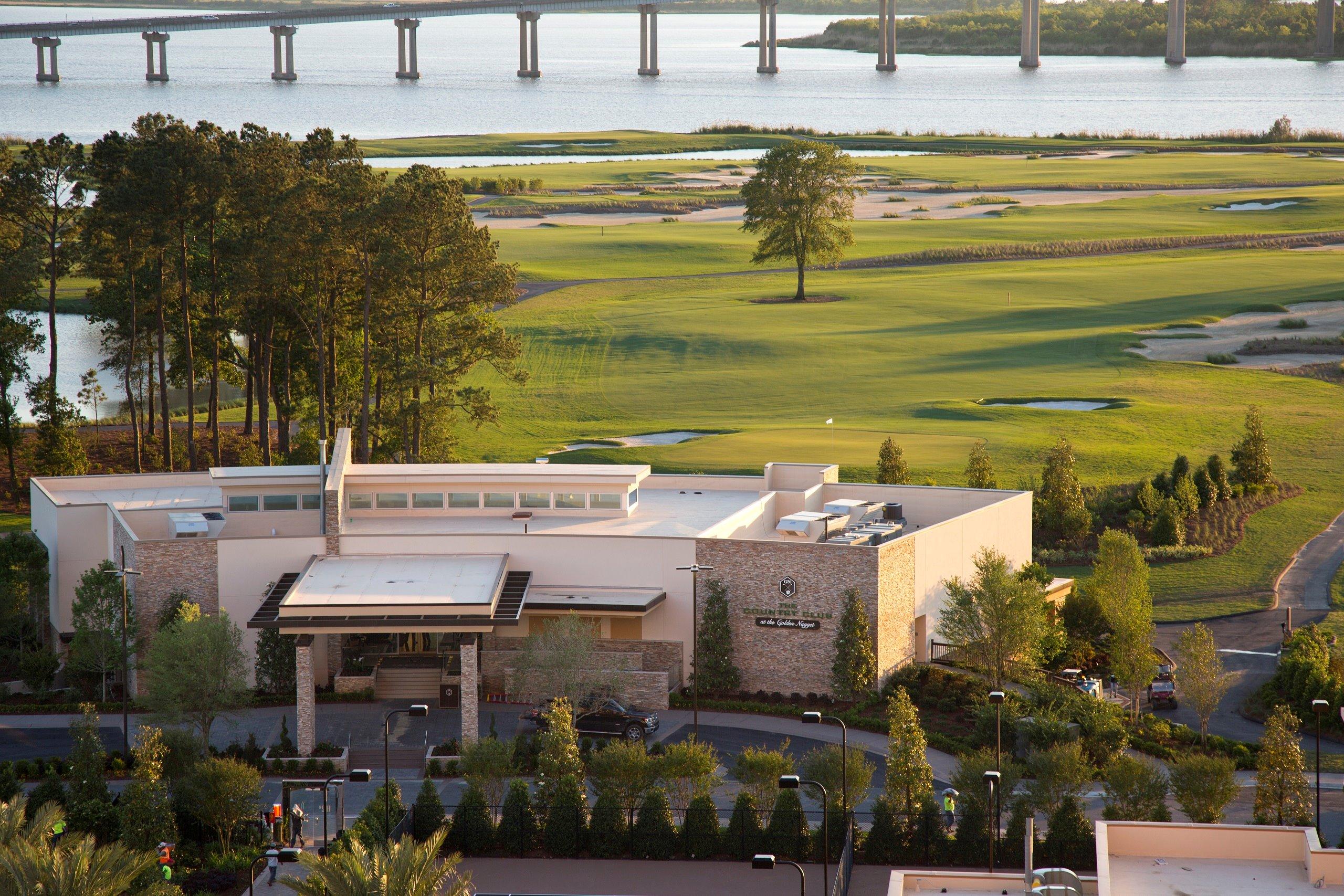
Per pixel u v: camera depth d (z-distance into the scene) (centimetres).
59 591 13362
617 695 11519
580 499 13438
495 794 9356
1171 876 6175
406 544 12406
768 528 14188
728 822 9325
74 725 9362
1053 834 8544
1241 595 15075
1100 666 12988
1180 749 10950
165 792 8769
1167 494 17975
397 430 18662
